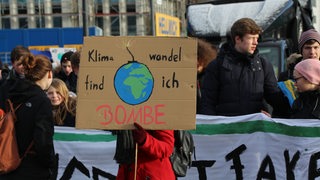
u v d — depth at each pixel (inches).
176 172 249.6
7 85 280.4
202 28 754.2
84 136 353.7
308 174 333.7
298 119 330.0
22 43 2033.7
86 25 1199.6
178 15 3659.0
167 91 227.9
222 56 339.6
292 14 757.3
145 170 240.1
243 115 336.5
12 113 272.7
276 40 711.7
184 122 227.3
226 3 781.9
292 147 335.0
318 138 330.0
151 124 227.6
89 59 229.1
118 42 229.3
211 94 340.8
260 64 336.2
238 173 344.5
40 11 3895.2
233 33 331.9
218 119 341.4
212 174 347.9
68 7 3858.3
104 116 228.2
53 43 2006.6
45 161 274.2
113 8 3973.9
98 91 228.7
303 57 379.9
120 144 241.9
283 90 347.3
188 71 227.6
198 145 346.3
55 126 355.9
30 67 281.1
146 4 3934.5
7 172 269.4
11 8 3944.4
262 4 753.0
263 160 341.1
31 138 273.7
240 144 342.6
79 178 355.6
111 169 354.0
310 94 320.8
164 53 228.5
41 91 279.0
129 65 229.0
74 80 489.7
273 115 358.0
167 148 235.9
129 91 228.4
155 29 1796.3
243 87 331.9
